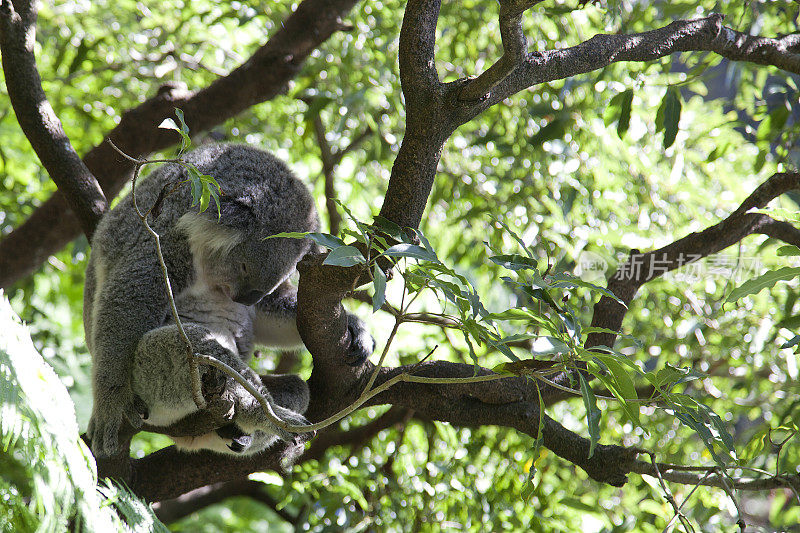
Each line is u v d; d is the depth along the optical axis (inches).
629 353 345.1
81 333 407.8
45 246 327.9
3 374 131.2
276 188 210.2
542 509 297.6
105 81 407.2
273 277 210.1
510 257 147.3
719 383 351.6
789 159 292.4
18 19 234.7
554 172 337.4
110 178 309.9
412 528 296.8
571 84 304.8
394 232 155.9
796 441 249.6
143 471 223.8
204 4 399.9
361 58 370.3
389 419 323.9
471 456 317.7
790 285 303.7
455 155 371.9
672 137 258.2
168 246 195.6
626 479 209.6
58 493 129.3
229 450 197.6
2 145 389.7
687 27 207.8
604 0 281.7
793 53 225.9
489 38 379.6
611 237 318.3
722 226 232.4
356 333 205.0
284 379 201.9
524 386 218.8
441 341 343.6
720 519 291.1
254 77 328.8
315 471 307.4
